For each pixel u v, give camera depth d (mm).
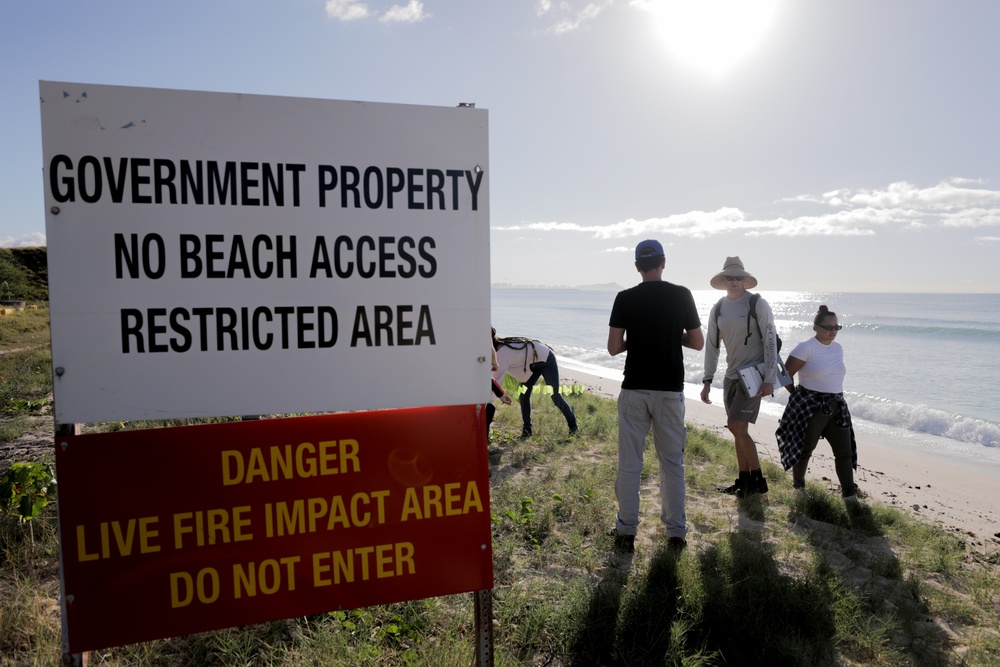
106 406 2217
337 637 3072
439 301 2529
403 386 2504
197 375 2293
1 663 2857
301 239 2373
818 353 6207
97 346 2209
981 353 35219
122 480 2238
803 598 3705
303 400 2400
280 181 2348
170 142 2244
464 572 2584
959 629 3764
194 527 2299
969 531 6941
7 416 8320
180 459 2289
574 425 8391
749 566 4156
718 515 5484
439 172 2516
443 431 2561
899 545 5242
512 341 7988
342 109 2408
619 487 4566
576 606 3459
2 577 3678
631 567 4223
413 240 2494
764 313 5793
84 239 2188
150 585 2260
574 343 53031
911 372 27562
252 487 2355
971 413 18016
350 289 2432
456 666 2906
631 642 3277
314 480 2420
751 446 6039
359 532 2467
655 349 4449
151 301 2244
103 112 2189
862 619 3650
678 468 4523
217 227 2293
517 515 5031
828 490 6848
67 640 2189
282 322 2367
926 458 11836
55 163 2156
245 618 2344
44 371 12398
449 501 2564
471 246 2561
